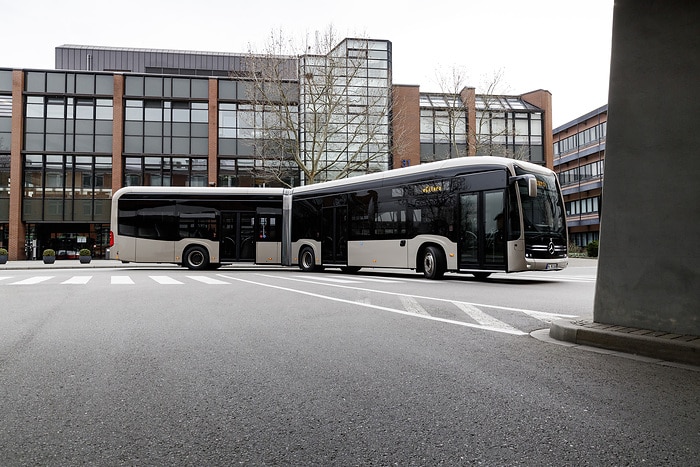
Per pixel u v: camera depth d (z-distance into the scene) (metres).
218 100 34.59
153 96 34.00
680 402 3.38
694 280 4.82
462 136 36.78
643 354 4.74
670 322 4.99
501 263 12.91
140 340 5.55
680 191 4.93
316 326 6.41
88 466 2.46
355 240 17.03
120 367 4.39
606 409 3.25
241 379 4.00
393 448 2.65
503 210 13.00
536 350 4.99
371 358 4.69
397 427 2.96
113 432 2.90
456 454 2.57
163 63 40.91
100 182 33.66
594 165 55.88
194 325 6.50
